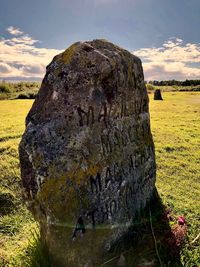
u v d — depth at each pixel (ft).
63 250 16.26
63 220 15.84
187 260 18.76
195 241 20.48
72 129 15.87
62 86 15.83
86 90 16.11
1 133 49.80
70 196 15.87
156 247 18.66
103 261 17.53
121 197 19.06
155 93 124.57
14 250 19.79
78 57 16.11
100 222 17.37
